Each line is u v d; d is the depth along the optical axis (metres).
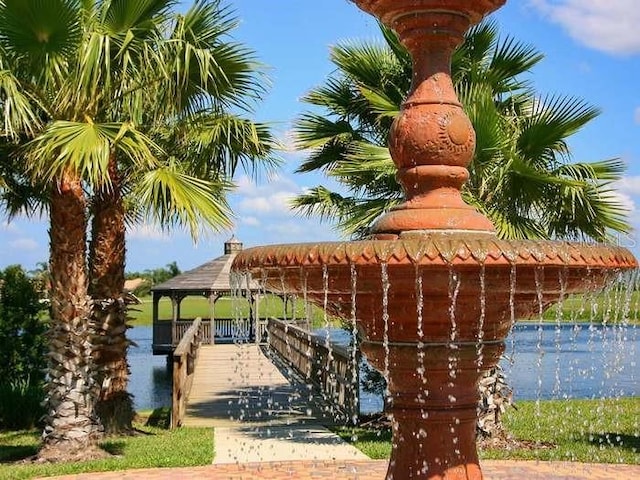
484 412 9.85
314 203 11.95
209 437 10.66
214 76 10.03
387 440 10.18
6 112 8.26
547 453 9.02
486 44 10.62
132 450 9.73
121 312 11.43
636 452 9.16
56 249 9.42
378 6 4.76
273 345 22.72
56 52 8.42
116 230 11.25
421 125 4.61
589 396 16.58
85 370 9.52
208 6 9.66
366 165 10.02
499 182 9.29
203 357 21.55
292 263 4.28
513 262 3.98
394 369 4.69
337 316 4.91
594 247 4.20
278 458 8.88
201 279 26.30
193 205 9.17
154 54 8.95
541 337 4.90
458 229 4.47
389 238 4.52
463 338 4.55
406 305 4.38
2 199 11.89
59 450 9.30
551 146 9.86
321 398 14.23
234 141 11.16
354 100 11.74
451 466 4.68
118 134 8.52
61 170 8.45
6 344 13.66
